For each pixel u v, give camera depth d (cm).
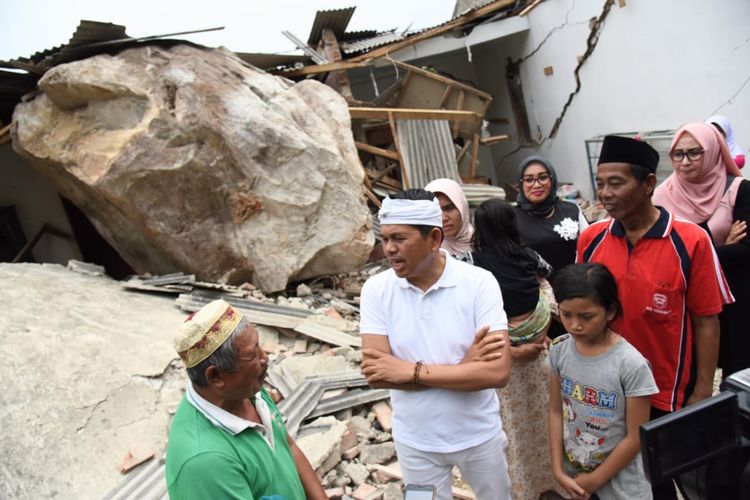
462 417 232
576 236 385
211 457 168
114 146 552
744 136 743
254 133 580
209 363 171
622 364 230
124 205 560
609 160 250
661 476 153
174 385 405
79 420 352
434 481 243
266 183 588
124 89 555
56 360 388
